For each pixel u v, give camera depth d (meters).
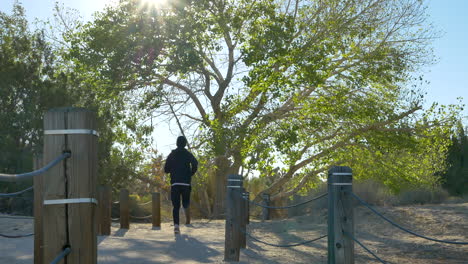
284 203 20.98
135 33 16.75
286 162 18.22
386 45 19.41
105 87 16.50
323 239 8.66
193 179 18.78
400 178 18.73
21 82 12.15
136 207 15.79
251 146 18.03
